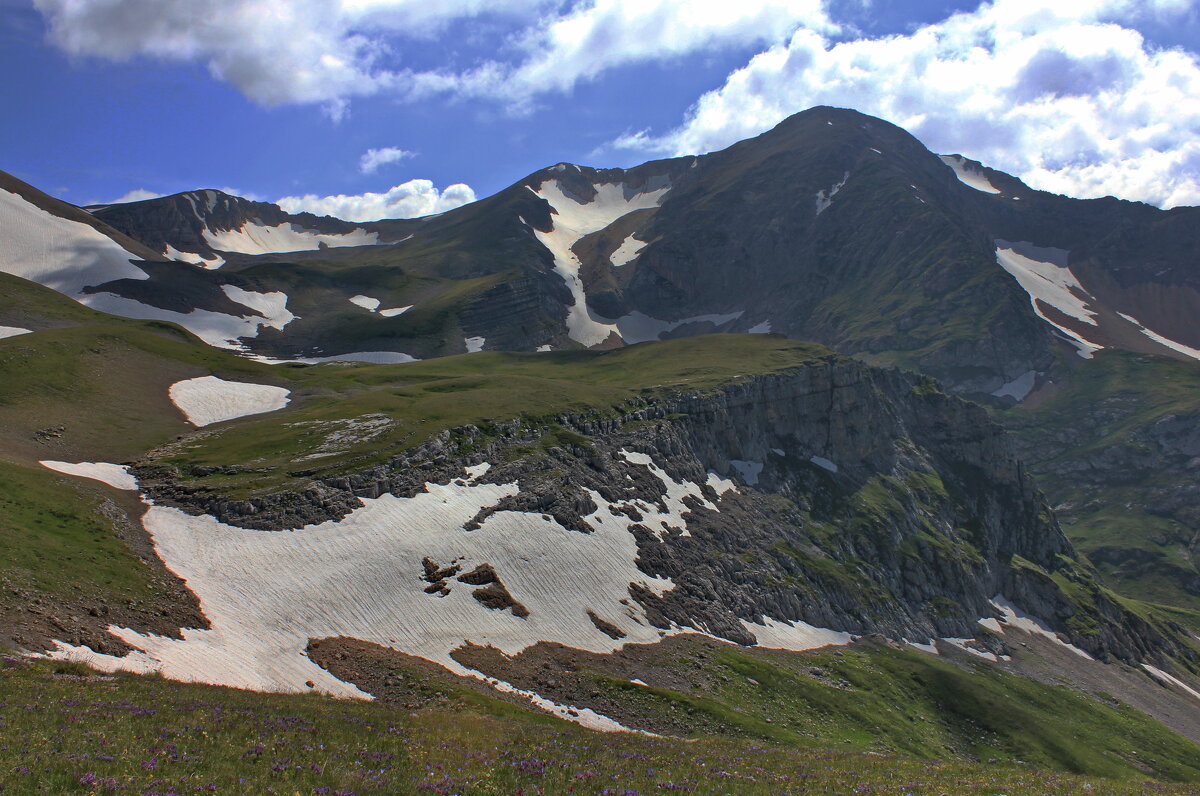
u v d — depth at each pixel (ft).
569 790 90.58
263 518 277.64
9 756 73.56
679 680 279.28
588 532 346.54
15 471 260.42
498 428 395.34
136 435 384.06
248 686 175.63
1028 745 339.36
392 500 311.27
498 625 268.00
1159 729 411.34
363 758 92.84
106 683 121.60
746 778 111.04
